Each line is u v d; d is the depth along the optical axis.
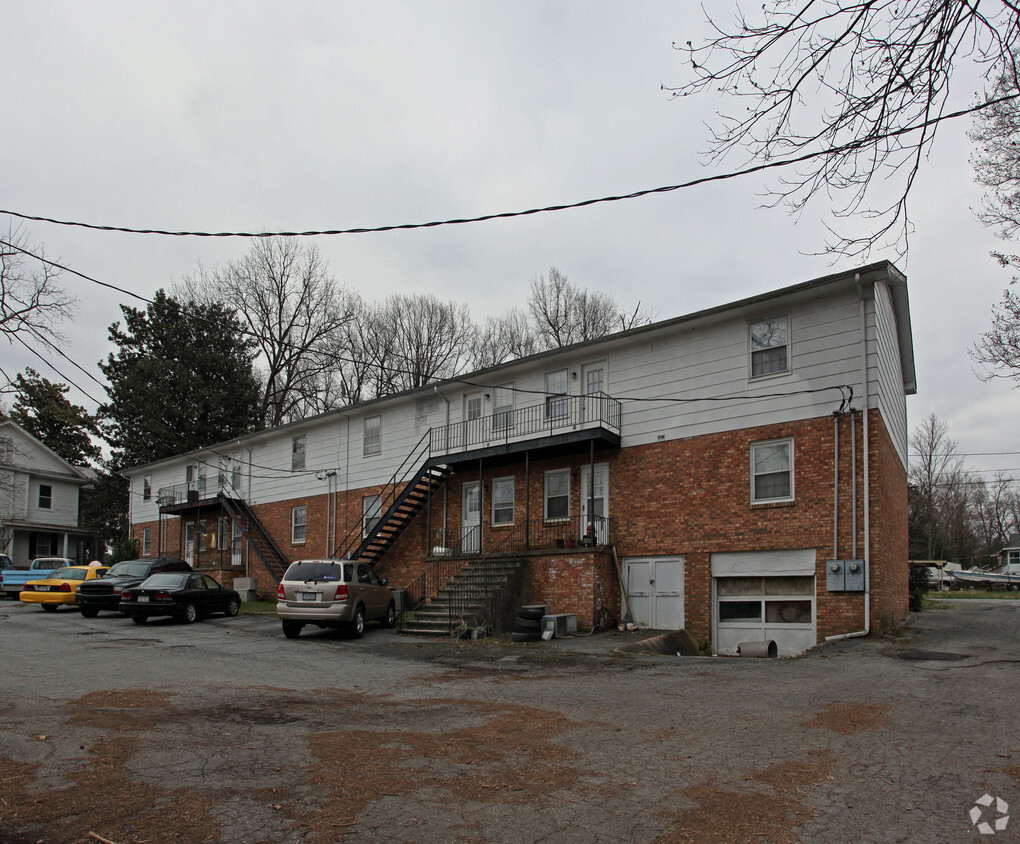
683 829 4.84
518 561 19.61
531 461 22.06
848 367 16.12
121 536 45.38
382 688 10.30
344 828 4.83
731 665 12.23
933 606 25.88
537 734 7.34
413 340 47.97
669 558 18.45
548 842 4.64
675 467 18.67
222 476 35.59
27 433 44.34
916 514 36.97
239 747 6.73
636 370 19.89
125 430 45.03
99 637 16.92
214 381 44.84
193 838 4.64
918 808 5.20
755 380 17.50
